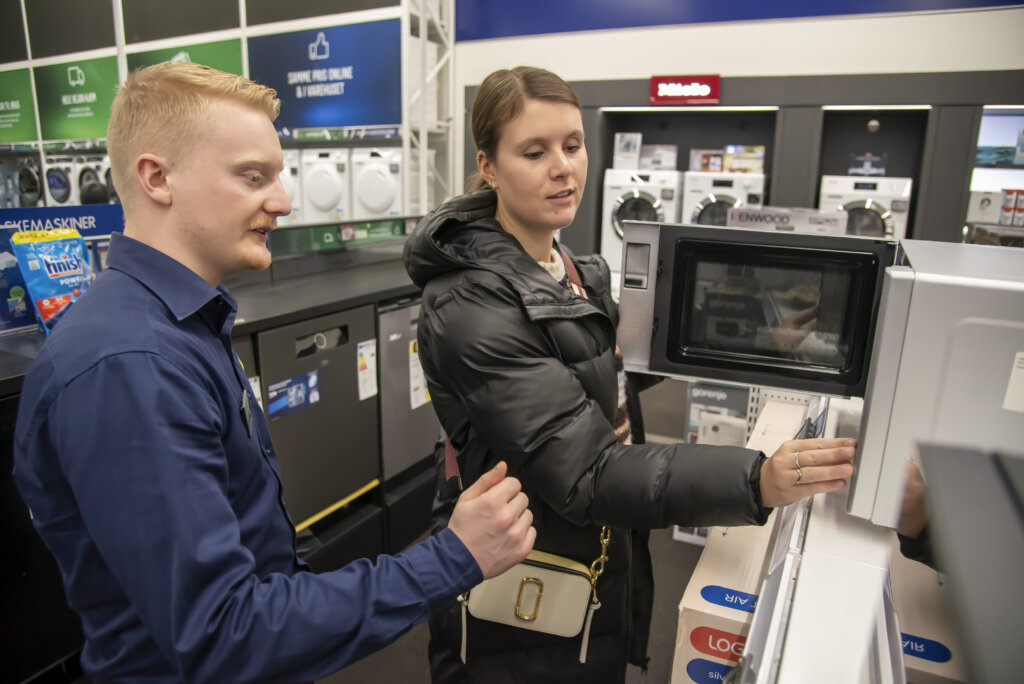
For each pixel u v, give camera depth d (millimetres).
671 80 4262
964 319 751
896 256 979
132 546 729
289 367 2291
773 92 4062
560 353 1057
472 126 1149
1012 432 765
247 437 933
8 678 1799
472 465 1143
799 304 1058
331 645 765
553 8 4574
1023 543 397
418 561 834
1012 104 3600
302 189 4871
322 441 2475
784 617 748
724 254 1068
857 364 1034
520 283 1022
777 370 1076
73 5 5434
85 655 926
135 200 868
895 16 3773
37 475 812
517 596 1171
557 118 1061
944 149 3793
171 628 725
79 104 5680
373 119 4512
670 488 946
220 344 968
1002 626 371
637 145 4688
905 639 926
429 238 1068
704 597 1091
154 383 754
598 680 1252
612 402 1142
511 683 1248
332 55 4523
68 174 5945
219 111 833
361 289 2670
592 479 992
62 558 865
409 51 4309
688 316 1117
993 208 3762
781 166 4152
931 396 784
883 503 846
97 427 735
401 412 2850
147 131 828
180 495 732
